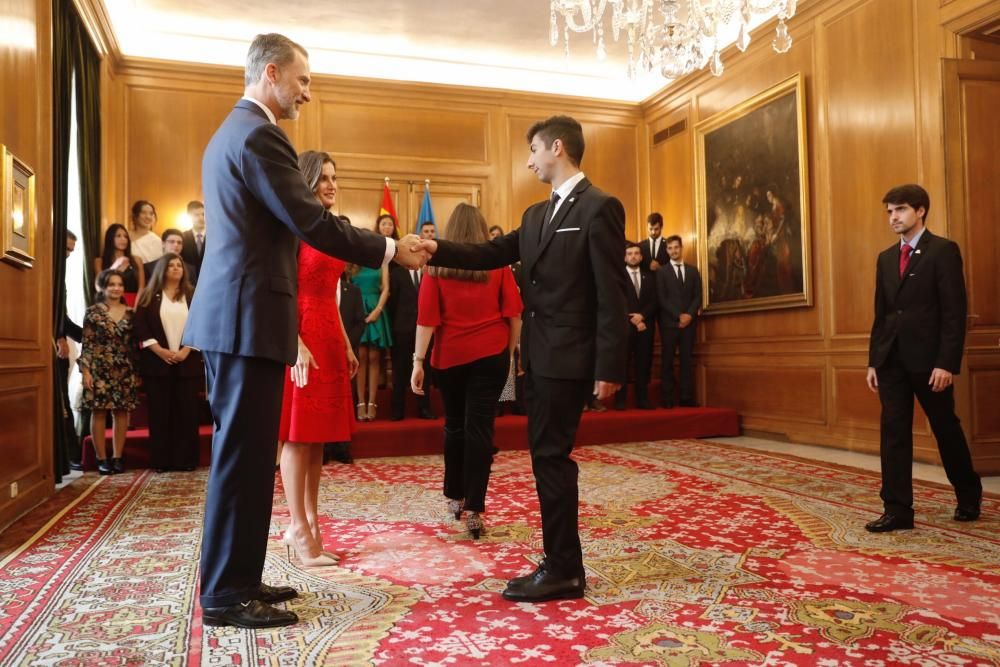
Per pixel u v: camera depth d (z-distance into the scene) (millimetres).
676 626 2232
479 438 3398
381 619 2299
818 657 1996
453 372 3457
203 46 8422
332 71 8883
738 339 8109
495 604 2439
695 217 8742
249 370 2248
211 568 2264
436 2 7613
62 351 5449
